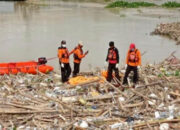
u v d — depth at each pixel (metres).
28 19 79.94
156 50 48.41
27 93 26.64
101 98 24.64
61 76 30.36
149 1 130.38
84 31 63.28
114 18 83.19
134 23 75.06
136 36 59.03
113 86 26.55
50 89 28.08
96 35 59.12
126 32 62.88
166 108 22.80
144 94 25.36
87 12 95.94
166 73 30.86
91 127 20.33
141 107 23.30
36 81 30.27
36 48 48.44
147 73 31.19
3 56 43.78
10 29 65.06
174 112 22.12
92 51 46.34
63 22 75.19
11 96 25.67
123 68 34.19
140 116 21.86
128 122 21.03
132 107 23.31
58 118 21.73
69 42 52.75
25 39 55.00
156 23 75.56
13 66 33.44
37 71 32.72
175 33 59.41
